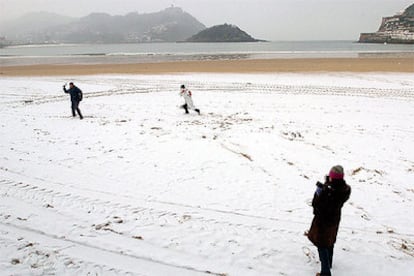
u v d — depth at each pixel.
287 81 26.17
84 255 5.61
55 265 5.36
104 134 12.41
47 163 9.59
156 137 11.95
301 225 6.57
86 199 7.48
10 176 8.68
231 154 10.24
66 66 44.16
